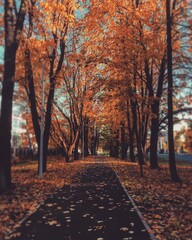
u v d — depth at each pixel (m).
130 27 21.12
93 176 22.45
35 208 10.80
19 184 15.62
